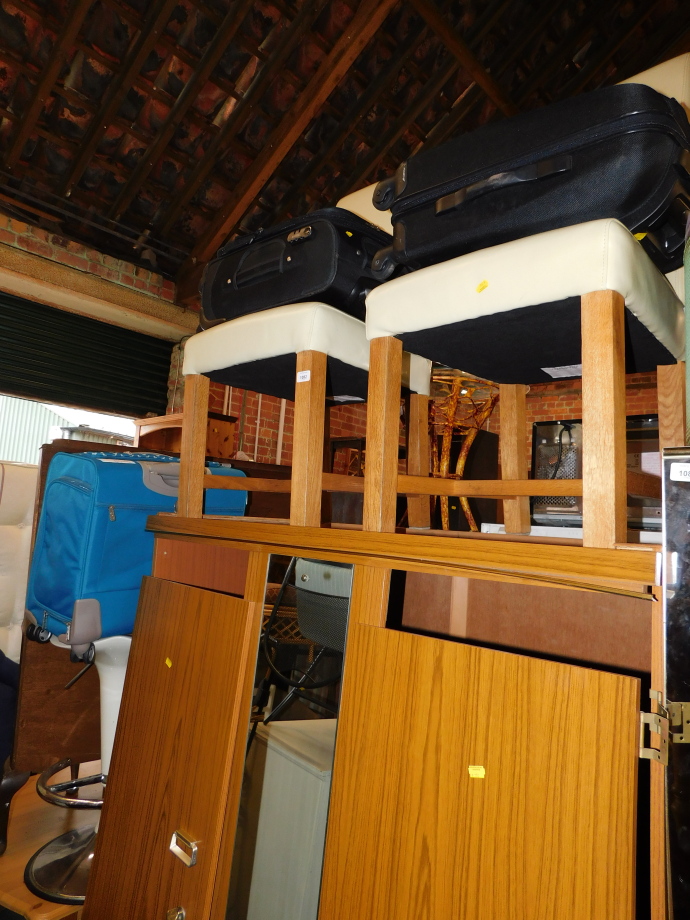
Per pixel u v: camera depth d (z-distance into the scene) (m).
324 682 1.02
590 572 0.73
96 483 1.48
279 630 1.10
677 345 1.02
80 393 4.09
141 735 1.29
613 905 0.63
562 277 0.81
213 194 4.07
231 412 4.33
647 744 0.66
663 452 0.68
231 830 1.04
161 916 1.08
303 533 1.08
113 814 1.29
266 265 1.26
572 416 5.37
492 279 0.88
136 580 1.56
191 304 4.30
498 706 0.76
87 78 3.33
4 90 3.31
